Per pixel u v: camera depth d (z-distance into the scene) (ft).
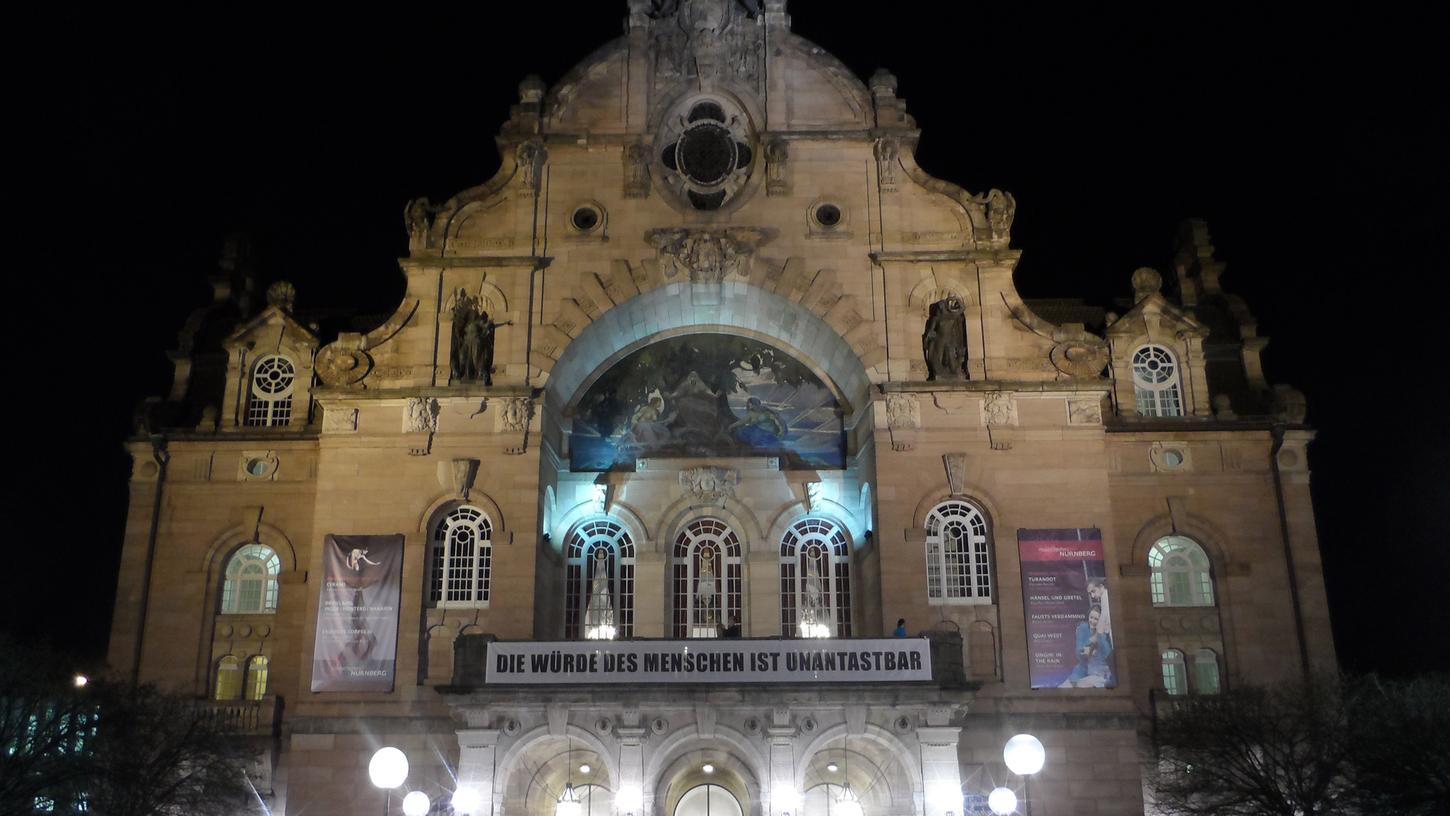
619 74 177.78
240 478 175.22
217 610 172.35
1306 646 165.27
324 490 162.91
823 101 176.45
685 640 143.54
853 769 154.81
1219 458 173.06
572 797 148.56
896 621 157.58
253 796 160.25
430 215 172.86
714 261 169.68
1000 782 152.97
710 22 178.60
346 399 165.27
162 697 151.23
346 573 160.04
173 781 148.66
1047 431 164.04
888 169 173.47
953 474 161.99
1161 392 179.42
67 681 142.92
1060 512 161.48
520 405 164.66
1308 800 140.15
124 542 172.86
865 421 170.30
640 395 179.22
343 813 152.97
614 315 171.42
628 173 173.47
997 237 170.60
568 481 175.01
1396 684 147.13
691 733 141.90
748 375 180.14
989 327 167.94
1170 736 156.87
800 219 171.94
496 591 158.81
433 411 164.66
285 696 167.43
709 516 174.50
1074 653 156.87
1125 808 151.84
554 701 141.59
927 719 142.00
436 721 155.12
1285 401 174.40
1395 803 135.23
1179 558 172.35
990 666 157.17
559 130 175.73
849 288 169.37
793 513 173.78
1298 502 170.81
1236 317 184.85
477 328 167.94
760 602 170.50
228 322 191.31
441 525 163.84
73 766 135.23
